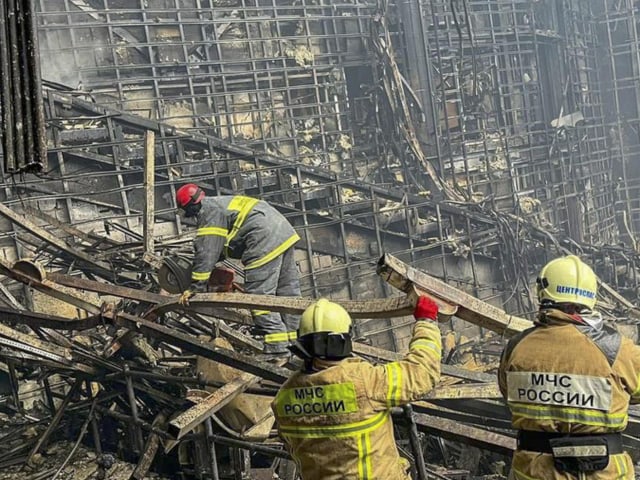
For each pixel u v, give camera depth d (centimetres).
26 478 655
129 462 694
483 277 1323
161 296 579
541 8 1628
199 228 583
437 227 1263
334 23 1342
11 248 946
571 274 286
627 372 269
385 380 284
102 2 1139
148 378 616
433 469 639
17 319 618
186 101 1208
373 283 1202
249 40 1247
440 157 1375
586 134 1719
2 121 341
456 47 1476
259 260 591
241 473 561
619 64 1850
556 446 267
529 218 1477
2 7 341
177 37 1205
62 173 981
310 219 1158
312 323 291
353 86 1391
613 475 264
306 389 287
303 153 1306
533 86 1600
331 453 282
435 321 320
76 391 724
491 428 609
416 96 1379
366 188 1209
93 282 591
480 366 1013
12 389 850
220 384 574
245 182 1111
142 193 1045
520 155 1563
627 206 1834
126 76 1162
